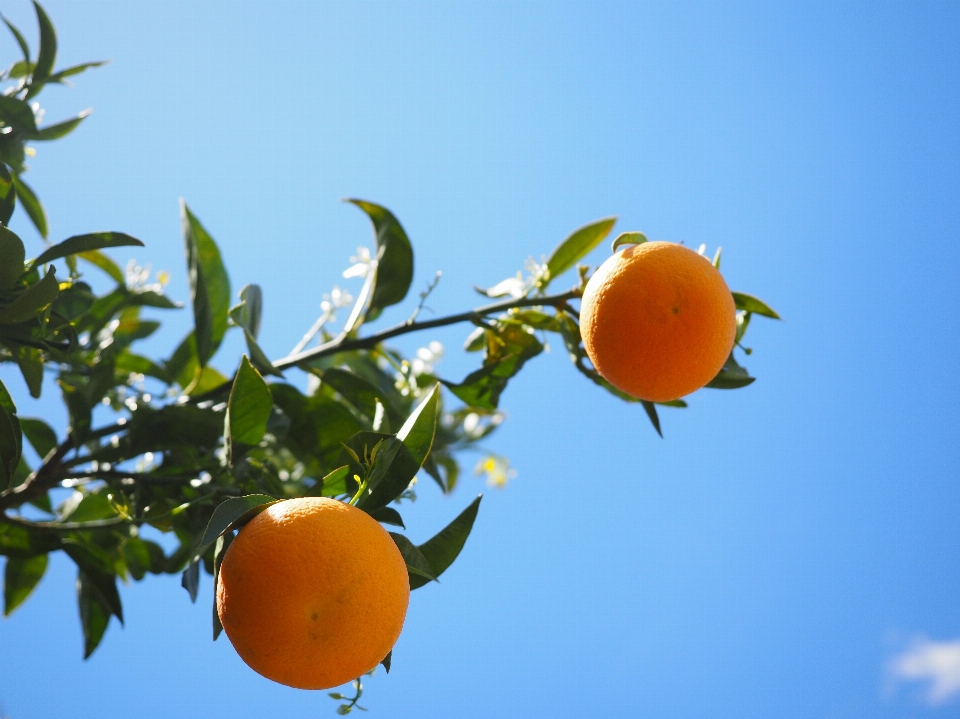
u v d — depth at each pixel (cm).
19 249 98
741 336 103
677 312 94
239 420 99
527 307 108
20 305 98
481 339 116
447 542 92
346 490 94
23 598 118
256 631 86
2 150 109
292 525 87
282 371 111
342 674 87
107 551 115
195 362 119
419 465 93
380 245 110
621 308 95
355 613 86
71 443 108
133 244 100
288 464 118
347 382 111
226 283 115
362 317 111
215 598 89
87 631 112
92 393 110
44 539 108
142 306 119
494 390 109
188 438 108
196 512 103
